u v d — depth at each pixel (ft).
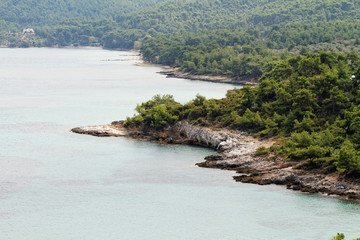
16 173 463.42
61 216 373.20
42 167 481.46
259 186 423.23
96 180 446.19
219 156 495.00
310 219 359.87
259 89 589.32
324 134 467.11
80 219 368.68
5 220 365.81
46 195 411.75
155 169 473.26
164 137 583.99
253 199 396.37
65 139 585.22
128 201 399.65
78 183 438.81
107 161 499.92
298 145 462.60
